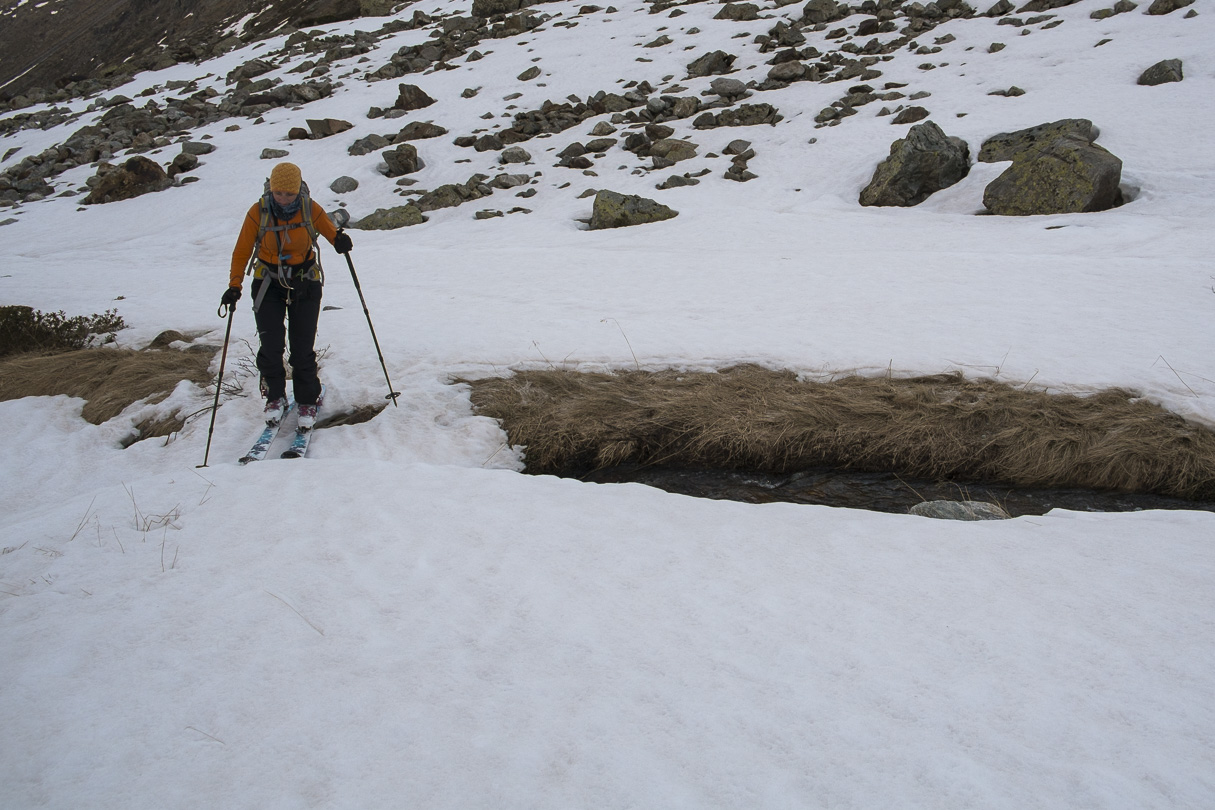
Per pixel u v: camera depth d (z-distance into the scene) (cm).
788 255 1240
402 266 1361
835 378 673
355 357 766
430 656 259
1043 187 1445
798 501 523
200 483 437
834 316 835
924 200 1694
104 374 790
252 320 997
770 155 2109
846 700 231
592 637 268
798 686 238
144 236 2153
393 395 652
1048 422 564
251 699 238
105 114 3831
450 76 3412
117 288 1320
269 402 584
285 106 3484
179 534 366
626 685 240
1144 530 356
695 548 340
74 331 976
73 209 2578
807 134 2186
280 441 602
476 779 201
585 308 941
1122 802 190
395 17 5003
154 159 2947
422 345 801
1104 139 1697
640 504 398
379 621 282
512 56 3522
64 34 9750
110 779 207
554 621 279
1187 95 1800
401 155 2458
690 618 279
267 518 382
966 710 225
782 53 2795
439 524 368
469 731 220
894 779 199
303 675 250
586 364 737
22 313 984
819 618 277
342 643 268
